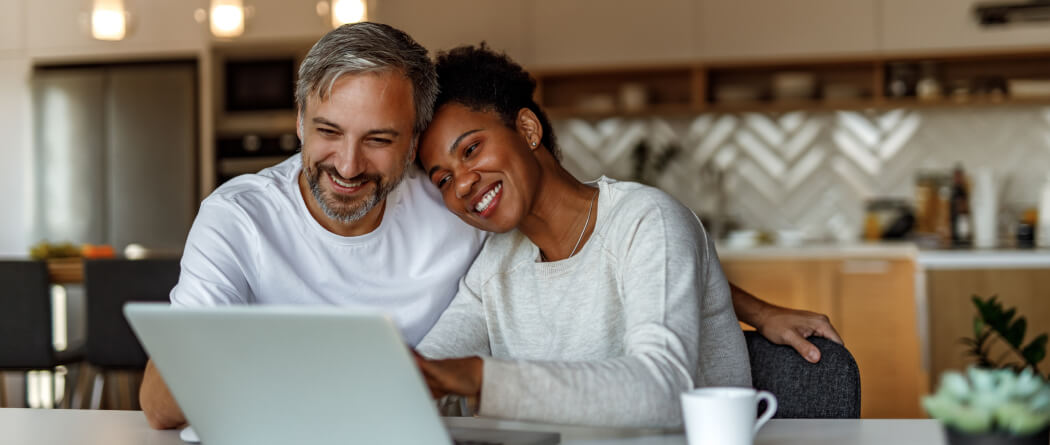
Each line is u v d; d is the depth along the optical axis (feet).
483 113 4.39
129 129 16.52
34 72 17.03
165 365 3.10
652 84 16.71
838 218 16.16
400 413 2.81
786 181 16.33
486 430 3.50
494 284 4.77
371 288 5.19
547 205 4.57
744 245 14.11
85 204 16.63
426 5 16.30
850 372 4.45
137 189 16.49
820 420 3.75
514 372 3.12
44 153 16.76
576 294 4.49
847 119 16.14
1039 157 15.55
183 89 16.40
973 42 14.85
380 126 4.31
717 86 16.52
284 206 5.06
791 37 15.40
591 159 16.93
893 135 15.99
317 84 4.30
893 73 15.43
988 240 14.01
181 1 16.56
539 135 4.53
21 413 4.20
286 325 2.75
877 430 3.52
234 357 2.93
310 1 16.19
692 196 16.57
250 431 3.12
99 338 10.43
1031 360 6.14
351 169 4.38
